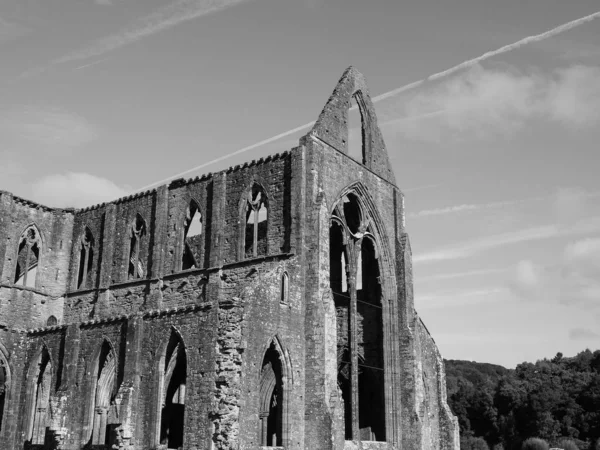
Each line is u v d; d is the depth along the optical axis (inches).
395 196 2226.9
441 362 2374.5
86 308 2273.6
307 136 1872.5
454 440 2261.3
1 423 2149.4
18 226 2305.6
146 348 1715.1
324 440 1616.6
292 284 1722.4
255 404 1514.5
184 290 1987.0
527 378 5098.4
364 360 2137.1
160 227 2116.1
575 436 4195.4
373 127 2217.0
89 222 2395.4
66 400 1839.3
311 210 1806.1
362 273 2212.1
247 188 1943.9
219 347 1503.4
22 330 2098.9
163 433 1936.5
